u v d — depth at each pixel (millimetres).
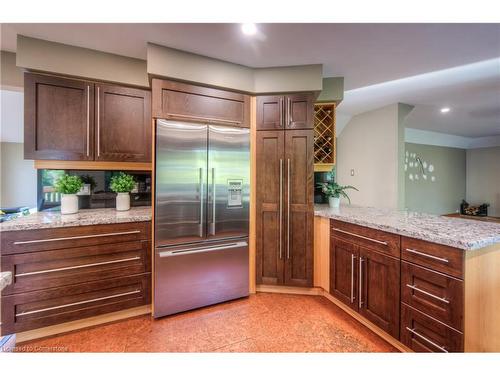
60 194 2184
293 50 1892
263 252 2279
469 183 7086
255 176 2273
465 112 3838
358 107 3520
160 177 1875
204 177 2020
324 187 2621
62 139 1853
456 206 6914
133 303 1872
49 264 1629
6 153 4848
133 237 1875
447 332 1236
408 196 5906
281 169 2232
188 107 1961
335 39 1735
